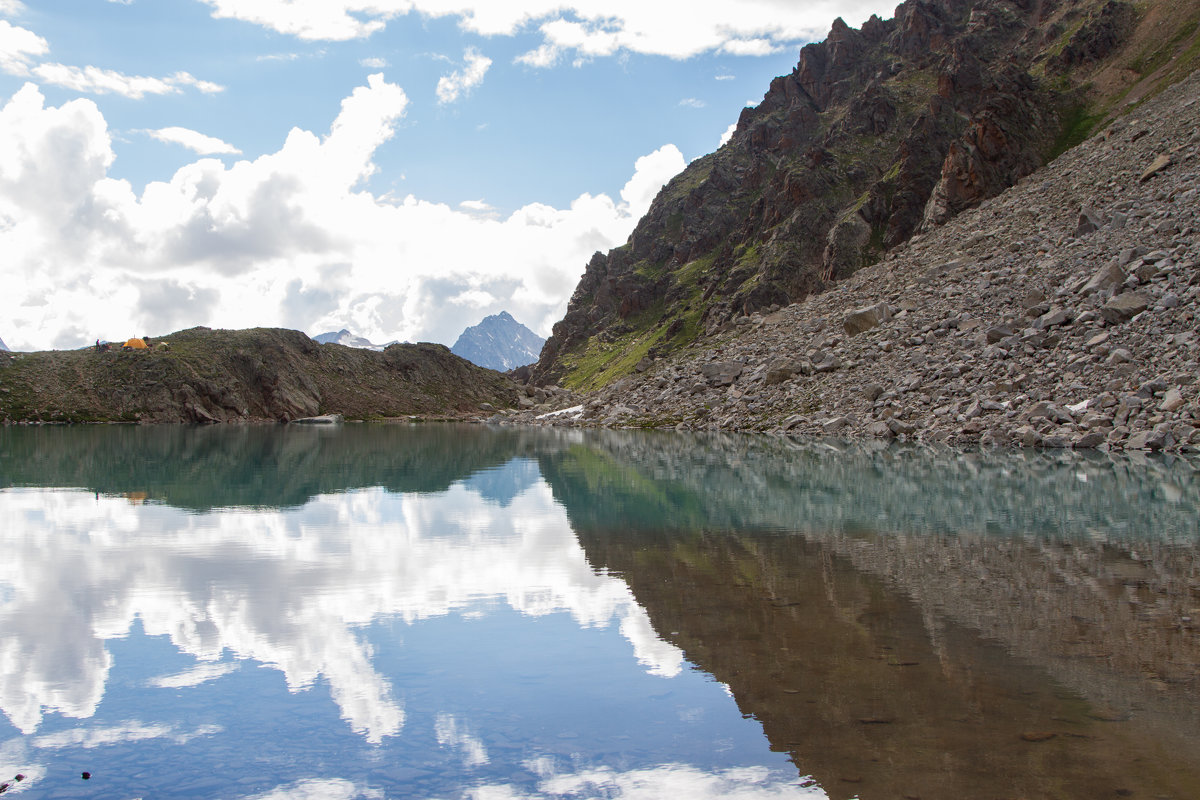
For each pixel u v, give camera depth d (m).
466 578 20.03
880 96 176.62
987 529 25.89
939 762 9.64
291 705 12.11
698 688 12.27
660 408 105.31
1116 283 62.06
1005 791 8.91
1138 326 56.81
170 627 16.03
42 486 40.94
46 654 14.41
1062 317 63.22
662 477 43.66
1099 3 164.25
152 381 133.62
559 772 9.91
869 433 65.44
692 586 18.70
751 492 36.50
